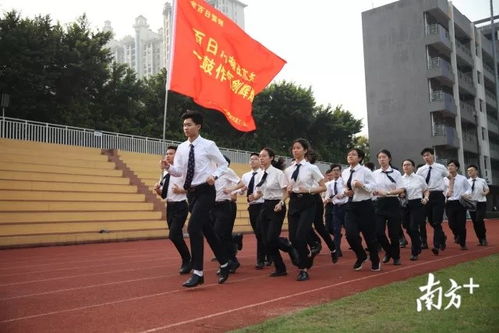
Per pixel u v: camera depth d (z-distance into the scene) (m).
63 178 16.30
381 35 36.94
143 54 98.25
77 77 25.95
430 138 34.38
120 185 17.55
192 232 5.97
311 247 8.25
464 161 38.72
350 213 7.59
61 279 6.98
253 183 8.20
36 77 23.89
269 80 9.73
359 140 46.28
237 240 8.79
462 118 37.84
